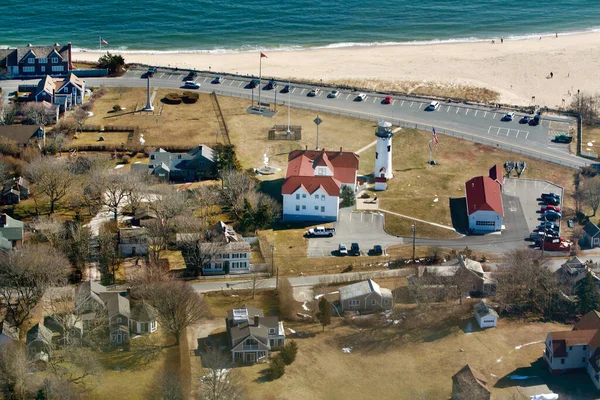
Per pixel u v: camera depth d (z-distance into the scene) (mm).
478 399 168625
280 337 186375
